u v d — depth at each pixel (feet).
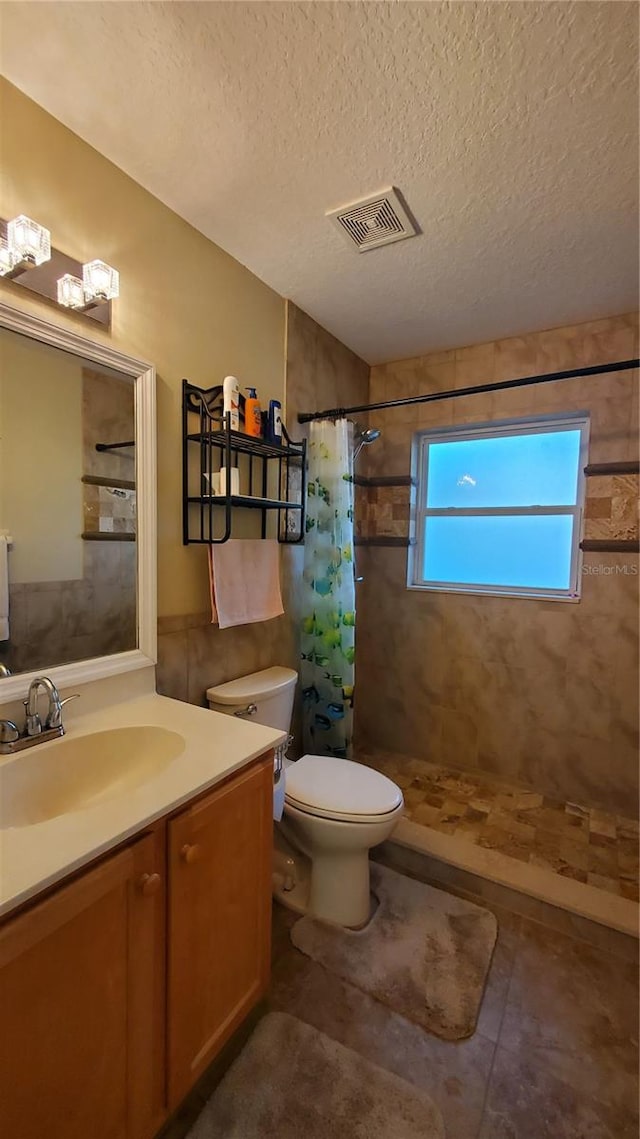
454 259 5.60
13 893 2.18
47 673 3.97
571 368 7.25
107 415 4.35
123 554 4.56
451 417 8.25
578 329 7.20
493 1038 4.01
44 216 3.76
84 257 4.07
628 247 5.32
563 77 3.35
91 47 3.25
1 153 3.48
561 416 7.52
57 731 3.72
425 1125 3.39
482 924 5.22
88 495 4.25
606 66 3.26
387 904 5.52
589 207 4.68
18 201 3.60
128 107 3.69
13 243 3.45
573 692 7.53
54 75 3.46
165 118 3.78
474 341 7.88
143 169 4.32
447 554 8.79
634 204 4.62
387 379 8.87
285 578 6.93
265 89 3.51
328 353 7.59
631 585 7.05
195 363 5.23
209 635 5.61
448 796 7.63
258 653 6.43
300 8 2.97
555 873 5.73
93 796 3.77
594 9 2.93
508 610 8.00
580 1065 3.82
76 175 3.96
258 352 6.12
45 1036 2.40
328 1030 4.05
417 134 3.87
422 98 3.54
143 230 4.57
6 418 3.69
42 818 3.48
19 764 3.41
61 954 2.44
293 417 6.82
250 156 4.15
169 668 5.11
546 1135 3.36
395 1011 4.23
